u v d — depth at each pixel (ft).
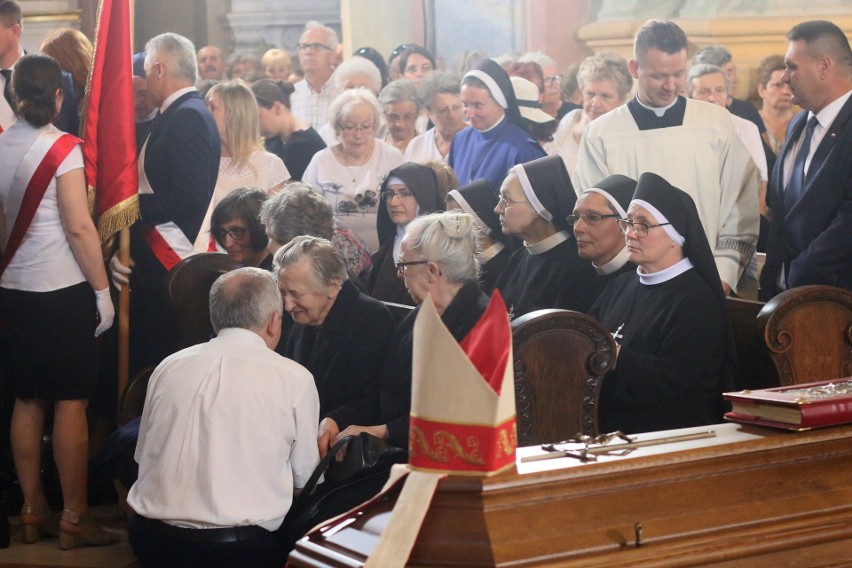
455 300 17.63
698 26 23.61
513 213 23.45
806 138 22.63
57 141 22.06
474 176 26.63
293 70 32.50
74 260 22.41
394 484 10.68
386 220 26.63
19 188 21.94
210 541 15.85
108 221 25.44
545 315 16.99
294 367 16.65
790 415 11.89
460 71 28.07
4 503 22.53
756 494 11.09
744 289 23.82
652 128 24.13
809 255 22.58
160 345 27.71
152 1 33.91
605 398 18.90
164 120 27.25
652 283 19.33
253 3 32.91
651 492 10.70
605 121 24.66
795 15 22.98
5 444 25.49
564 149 25.53
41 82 22.04
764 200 23.61
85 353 22.45
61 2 31.99
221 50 33.42
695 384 18.65
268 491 16.19
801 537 10.85
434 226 17.54
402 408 17.67
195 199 27.30
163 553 16.12
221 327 17.04
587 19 25.26
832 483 11.51
